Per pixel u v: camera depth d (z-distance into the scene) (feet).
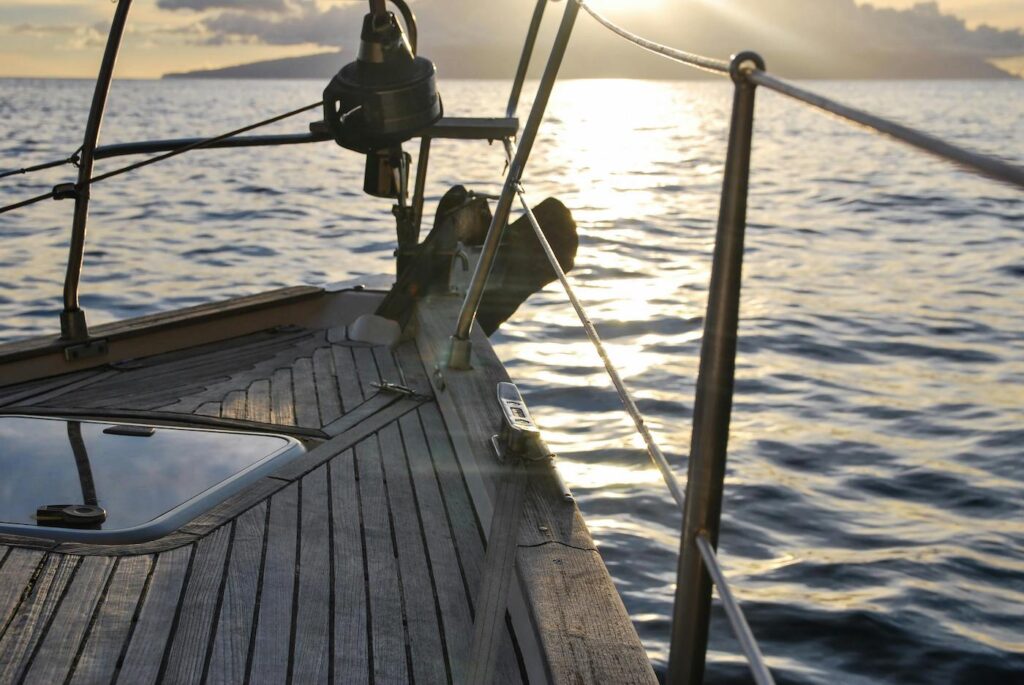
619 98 495.00
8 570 7.29
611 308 37.14
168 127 172.14
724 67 3.60
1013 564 16.75
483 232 15.28
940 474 21.01
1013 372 29.89
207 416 10.80
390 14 11.64
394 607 7.13
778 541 17.65
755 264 50.39
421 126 11.69
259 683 6.18
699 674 3.89
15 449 9.57
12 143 127.24
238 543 7.95
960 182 91.35
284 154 111.65
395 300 14.44
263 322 14.99
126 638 6.57
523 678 6.42
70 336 12.77
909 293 42.55
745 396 27.20
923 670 13.55
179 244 51.31
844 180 94.22
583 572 6.84
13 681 6.07
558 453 21.40
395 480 9.34
